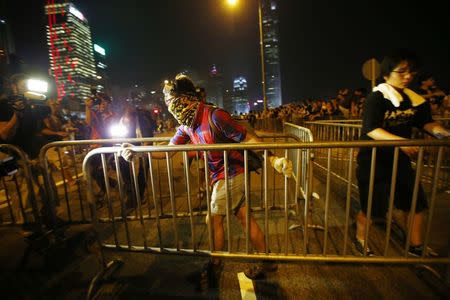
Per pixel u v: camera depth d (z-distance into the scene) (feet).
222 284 8.14
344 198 14.49
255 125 81.46
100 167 16.14
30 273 9.32
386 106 7.49
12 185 17.87
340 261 7.52
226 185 7.14
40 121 13.08
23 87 11.85
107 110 16.60
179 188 18.22
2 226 11.42
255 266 8.28
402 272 8.23
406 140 6.63
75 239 11.61
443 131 7.32
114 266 9.28
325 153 18.90
